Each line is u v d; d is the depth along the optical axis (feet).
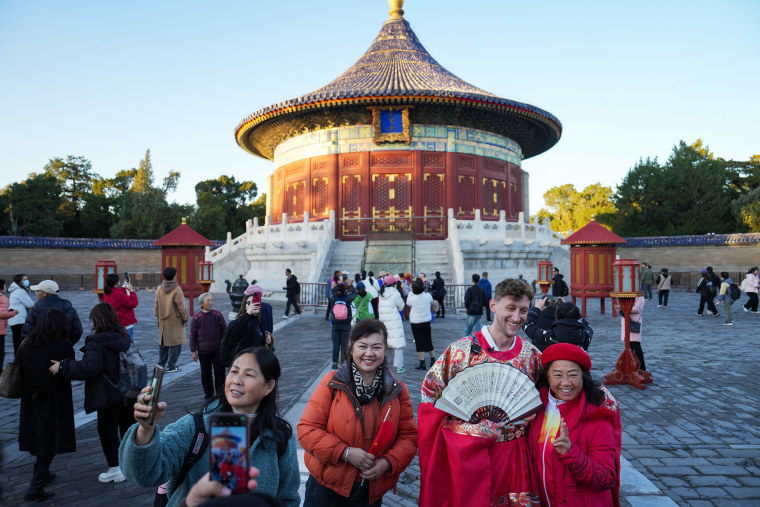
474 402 12.55
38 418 19.11
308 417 13.32
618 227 193.67
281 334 57.72
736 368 39.81
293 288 74.28
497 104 112.78
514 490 12.33
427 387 13.38
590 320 73.26
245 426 7.62
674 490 19.01
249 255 117.19
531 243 107.76
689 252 153.99
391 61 134.31
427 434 13.04
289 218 128.77
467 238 102.73
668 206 186.29
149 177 223.71
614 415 12.71
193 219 215.92
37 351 19.29
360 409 13.16
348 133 120.26
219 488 7.49
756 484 19.48
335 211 118.93
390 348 38.50
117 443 20.72
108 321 20.34
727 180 207.31
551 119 125.39
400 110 115.34
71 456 23.38
